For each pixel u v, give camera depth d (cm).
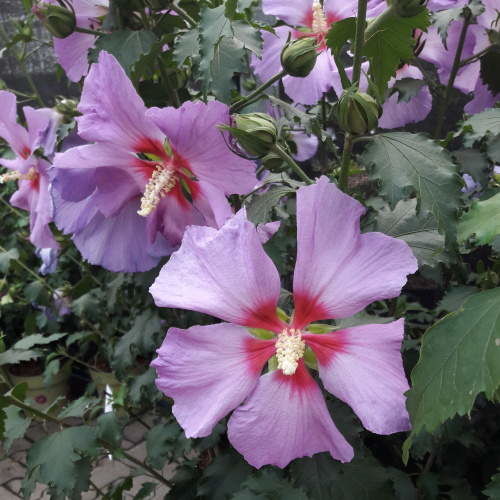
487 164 31
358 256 18
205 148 22
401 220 27
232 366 19
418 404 16
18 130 35
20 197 39
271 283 19
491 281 30
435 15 31
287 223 33
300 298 19
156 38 27
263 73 35
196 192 24
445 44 31
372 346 18
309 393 19
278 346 19
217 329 19
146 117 23
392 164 21
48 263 53
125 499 58
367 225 30
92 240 26
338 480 25
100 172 25
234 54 23
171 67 32
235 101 31
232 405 19
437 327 16
